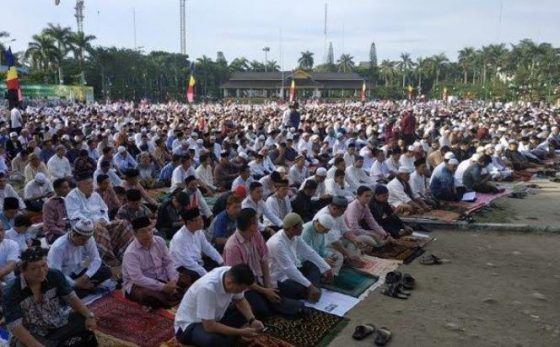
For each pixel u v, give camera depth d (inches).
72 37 2201.0
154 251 220.1
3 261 224.7
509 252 303.0
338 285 245.3
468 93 2864.2
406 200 382.0
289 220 221.6
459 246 314.5
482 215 386.9
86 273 223.0
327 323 204.1
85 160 460.8
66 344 164.2
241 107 1927.9
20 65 2317.9
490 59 3171.8
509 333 199.3
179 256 229.6
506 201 441.1
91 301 221.5
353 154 523.2
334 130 800.9
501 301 230.1
